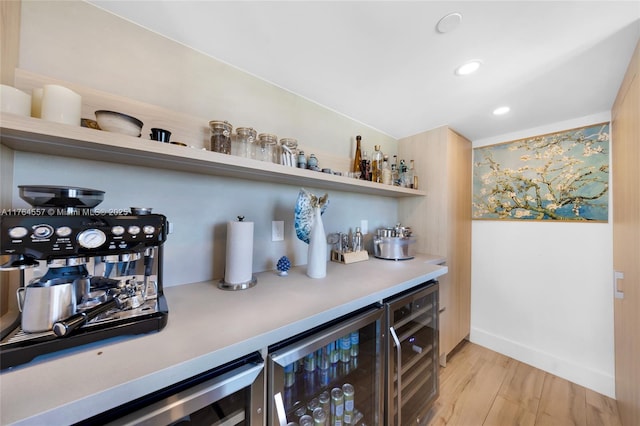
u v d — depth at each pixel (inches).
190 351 22.2
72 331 21.9
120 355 21.4
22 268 21.0
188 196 42.3
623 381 55.5
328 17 36.4
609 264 65.8
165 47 39.8
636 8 33.2
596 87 54.7
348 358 44.1
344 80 53.0
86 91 32.7
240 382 24.1
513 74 50.4
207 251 44.5
